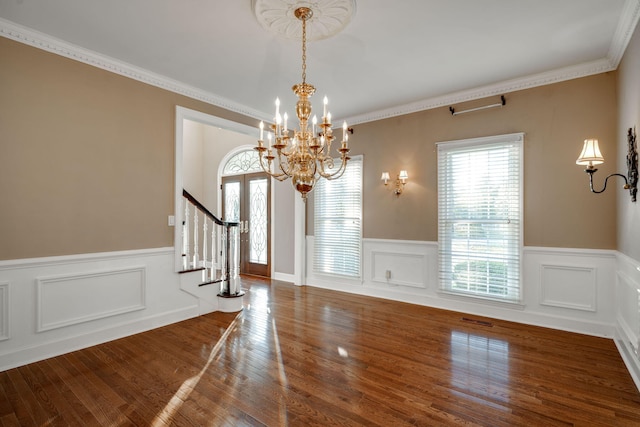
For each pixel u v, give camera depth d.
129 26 2.63
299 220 5.60
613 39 2.83
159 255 3.56
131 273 3.33
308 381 2.39
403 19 2.53
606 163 3.21
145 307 3.42
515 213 3.71
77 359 2.75
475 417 1.98
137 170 3.39
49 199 2.80
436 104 4.25
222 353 2.87
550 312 3.51
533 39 2.84
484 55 3.13
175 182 3.70
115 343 3.08
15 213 2.63
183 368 2.59
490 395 2.22
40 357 2.73
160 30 2.69
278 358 2.77
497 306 3.83
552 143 3.50
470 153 4.01
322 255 5.44
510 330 3.43
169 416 1.99
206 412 2.03
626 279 2.67
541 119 3.56
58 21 2.56
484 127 3.91
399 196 4.59
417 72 3.49
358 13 2.45
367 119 4.90
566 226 3.42
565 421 1.94
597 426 1.90
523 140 3.65
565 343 3.08
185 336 3.26
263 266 6.29
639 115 2.38
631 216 2.62
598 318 3.26
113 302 3.19
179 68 3.39
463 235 4.05
